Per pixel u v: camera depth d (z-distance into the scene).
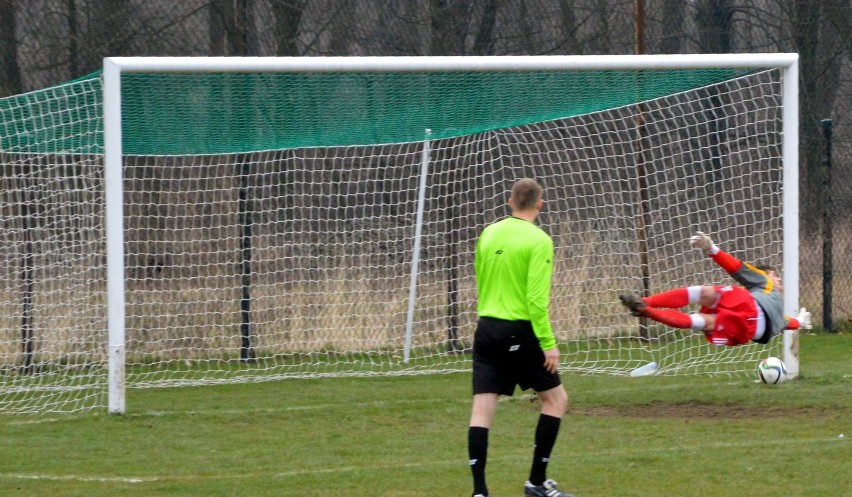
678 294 28.48
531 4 43.81
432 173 42.09
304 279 40.94
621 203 42.56
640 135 42.34
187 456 23.61
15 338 36.94
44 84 39.72
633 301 27.62
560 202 44.97
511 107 34.28
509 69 30.92
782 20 46.19
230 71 29.17
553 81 32.66
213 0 40.59
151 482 20.83
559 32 44.12
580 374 35.88
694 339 41.69
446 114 34.25
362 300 41.47
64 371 37.03
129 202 40.66
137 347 39.94
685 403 29.59
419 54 42.97
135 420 28.08
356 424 27.59
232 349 39.75
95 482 20.83
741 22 45.97
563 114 36.00
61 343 37.25
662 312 27.91
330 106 32.16
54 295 37.53
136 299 39.84
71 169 37.94
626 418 27.64
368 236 41.91
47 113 31.52
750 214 44.16
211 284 40.75
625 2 44.59
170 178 40.44
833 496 19.17
